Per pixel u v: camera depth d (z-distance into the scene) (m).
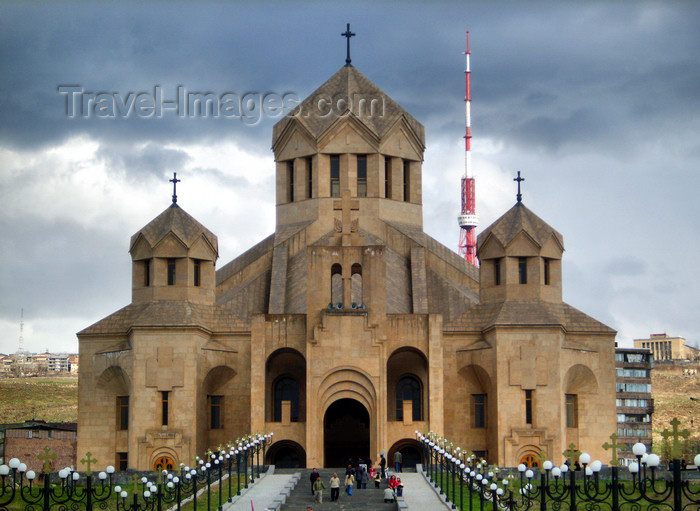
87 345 95.94
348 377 91.62
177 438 90.94
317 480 71.19
